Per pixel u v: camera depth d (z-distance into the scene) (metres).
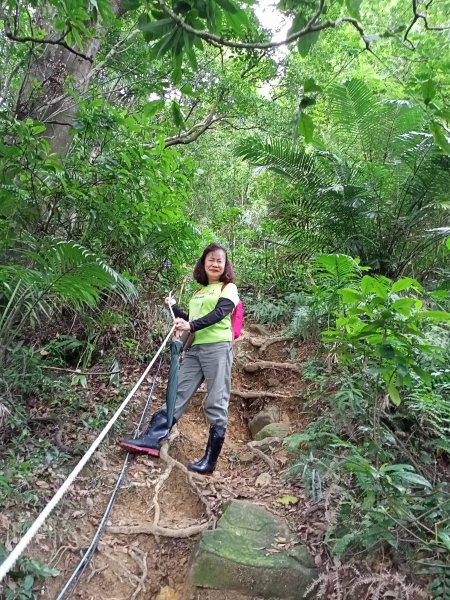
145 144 4.31
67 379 3.71
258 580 2.16
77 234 3.98
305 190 5.56
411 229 5.16
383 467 2.19
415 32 5.36
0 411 2.83
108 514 2.59
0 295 3.47
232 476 3.10
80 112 3.60
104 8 2.39
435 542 2.04
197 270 3.20
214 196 9.30
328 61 8.14
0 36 3.95
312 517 2.50
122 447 3.02
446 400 3.02
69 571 2.26
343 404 3.02
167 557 2.43
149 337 4.36
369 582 2.08
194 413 3.94
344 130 5.74
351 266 3.42
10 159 3.29
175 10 1.51
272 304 5.60
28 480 2.61
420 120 4.99
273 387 4.22
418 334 2.37
